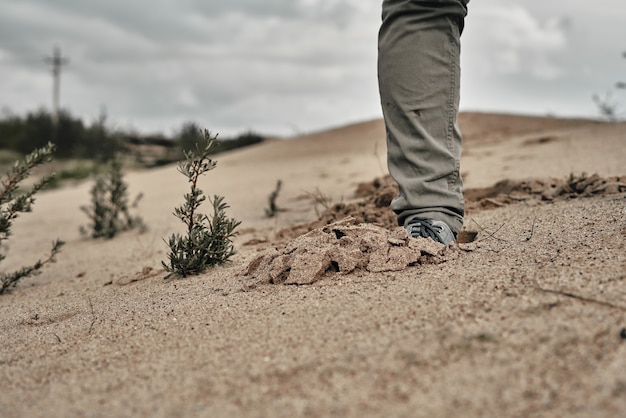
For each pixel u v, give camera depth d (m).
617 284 1.57
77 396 1.43
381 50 2.18
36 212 7.44
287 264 2.14
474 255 2.09
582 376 1.22
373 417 1.19
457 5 2.11
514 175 4.71
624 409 1.10
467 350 1.37
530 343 1.36
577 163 4.82
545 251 2.02
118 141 20.25
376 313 1.64
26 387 1.52
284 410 1.25
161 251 3.71
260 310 1.82
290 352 1.49
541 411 1.14
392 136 2.21
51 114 22.38
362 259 2.09
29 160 3.18
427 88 2.14
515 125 10.06
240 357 1.51
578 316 1.44
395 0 2.13
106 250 4.19
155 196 7.07
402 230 2.15
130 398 1.38
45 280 3.44
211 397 1.34
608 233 2.11
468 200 3.84
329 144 10.92
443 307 1.61
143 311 2.08
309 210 4.53
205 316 1.86
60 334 1.95
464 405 1.19
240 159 10.48
